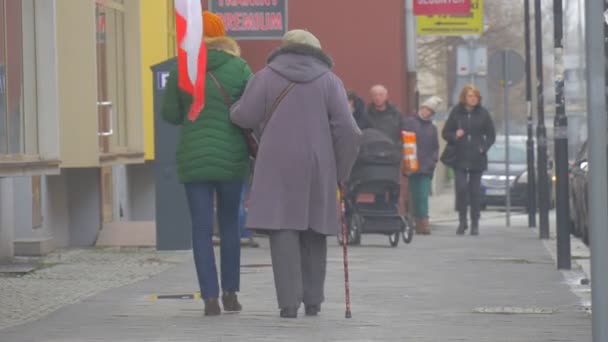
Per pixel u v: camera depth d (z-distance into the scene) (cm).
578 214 7300
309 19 8631
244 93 3244
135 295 3812
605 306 2203
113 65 6147
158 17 7150
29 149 4719
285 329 3055
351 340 2881
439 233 8081
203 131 3256
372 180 6319
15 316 3397
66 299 3791
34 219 5472
